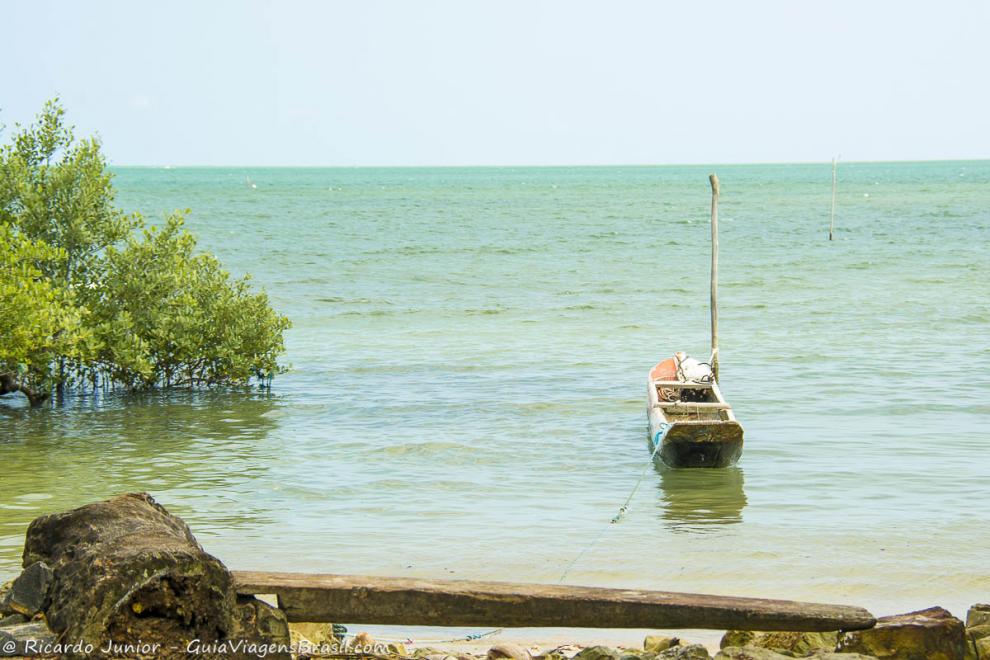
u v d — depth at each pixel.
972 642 6.89
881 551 11.46
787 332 30.81
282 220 89.44
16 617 5.64
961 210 95.81
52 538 6.04
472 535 12.26
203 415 20.36
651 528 12.54
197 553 5.48
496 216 96.31
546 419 19.58
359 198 139.38
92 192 22.31
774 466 15.76
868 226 78.31
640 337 30.53
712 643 8.87
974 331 30.20
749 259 55.22
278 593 6.03
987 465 15.52
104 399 22.19
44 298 19.38
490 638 9.14
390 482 15.00
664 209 106.88
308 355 27.72
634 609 6.20
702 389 19.58
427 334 31.56
